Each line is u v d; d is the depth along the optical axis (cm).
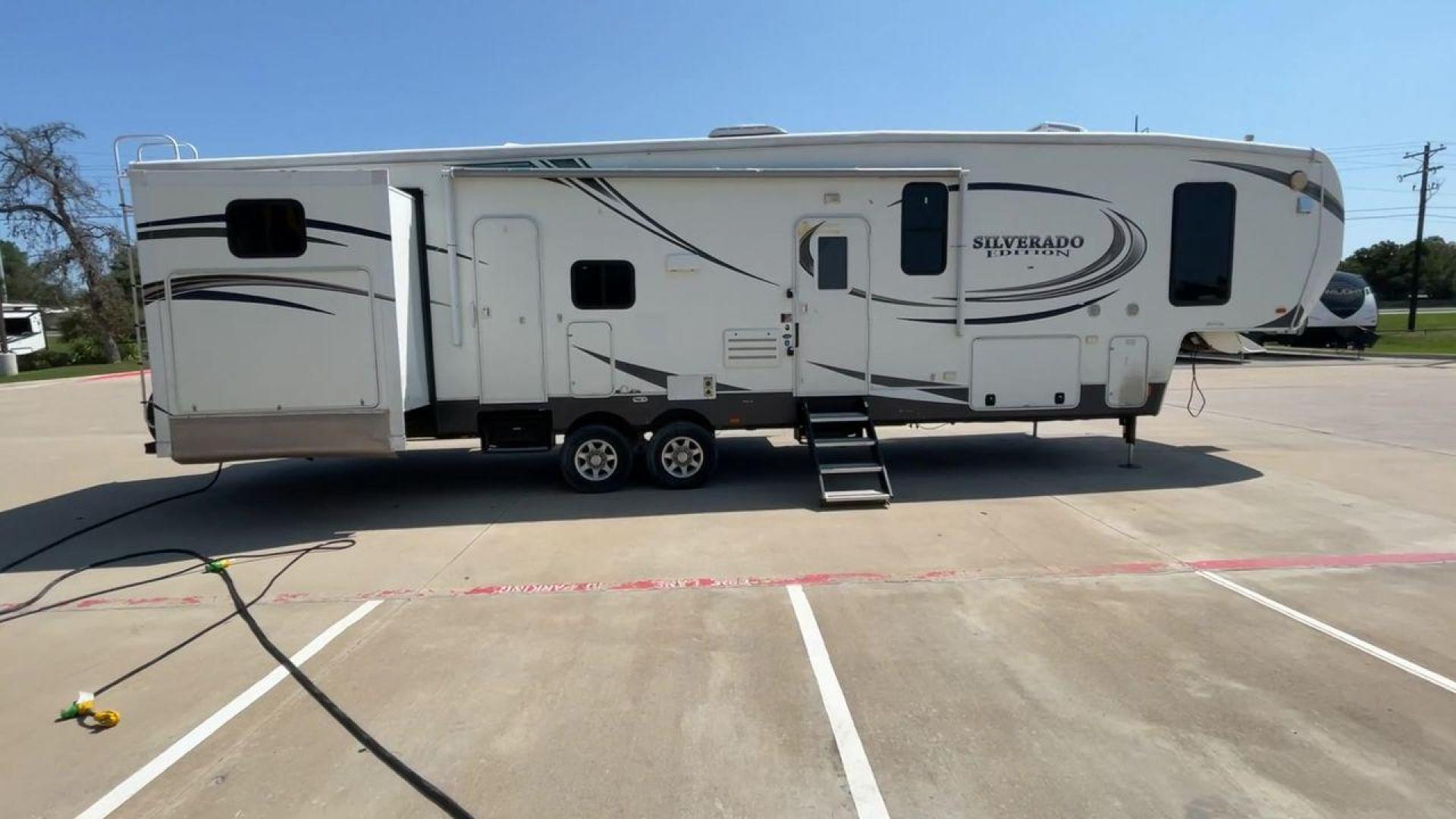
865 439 739
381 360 654
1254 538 593
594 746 324
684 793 292
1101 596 480
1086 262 769
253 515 720
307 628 454
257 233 636
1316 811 276
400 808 287
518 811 284
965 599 478
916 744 321
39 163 3200
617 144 732
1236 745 316
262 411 650
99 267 3347
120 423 1384
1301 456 909
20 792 302
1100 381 784
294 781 305
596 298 738
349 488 824
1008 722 337
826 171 734
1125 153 762
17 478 910
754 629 439
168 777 310
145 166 689
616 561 563
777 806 284
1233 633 423
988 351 770
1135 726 332
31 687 388
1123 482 788
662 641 426
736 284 746
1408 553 555
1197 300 785
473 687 377
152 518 716
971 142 748
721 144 736
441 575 543
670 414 766
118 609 491
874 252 752
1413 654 396
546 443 754
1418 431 1064
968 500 722
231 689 381
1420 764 302
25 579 553
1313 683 366
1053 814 277
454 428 743
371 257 645
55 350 3875
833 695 362
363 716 352
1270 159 778
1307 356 2475
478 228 722
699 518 674
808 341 756
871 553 571
